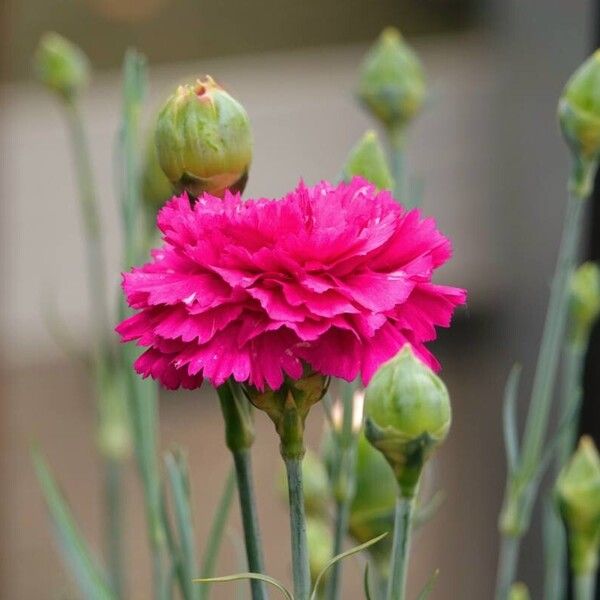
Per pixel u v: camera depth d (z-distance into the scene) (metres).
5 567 1.07
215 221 0.40
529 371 0.90
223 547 0.95
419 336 0.40
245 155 0.44
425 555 1.04
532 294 0.90
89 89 1.08
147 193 0.51
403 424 0.41
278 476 0.53
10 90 1.08
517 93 0.89
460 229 1.01
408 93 0.53
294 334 0.39
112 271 1.07
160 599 0.50
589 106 0.48
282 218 0.40
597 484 0.49
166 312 0.40
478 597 1.02
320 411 0.98
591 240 0.64
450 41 1.06
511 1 0.88
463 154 1.02
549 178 0.87
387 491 0.47
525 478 0.49
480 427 1.00
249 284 0.39
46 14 1.08
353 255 0.40
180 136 0.43
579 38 0.83
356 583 0.94
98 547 1.08
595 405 0.64
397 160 0.54
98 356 0.57
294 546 0.41
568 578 0.63
